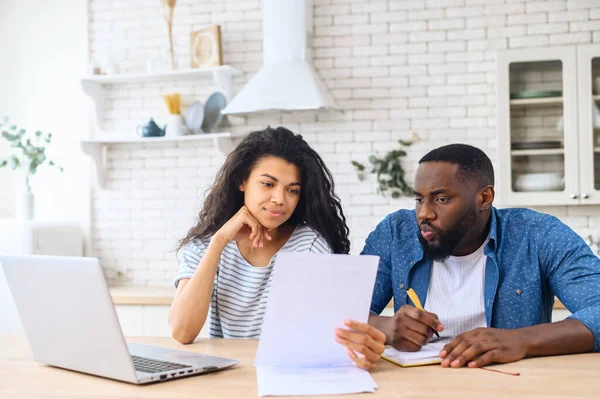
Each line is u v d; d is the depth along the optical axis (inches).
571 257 74.7
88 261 54.6
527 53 151.9
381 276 85.5
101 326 55.5
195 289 73.9
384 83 167.5
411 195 165.6
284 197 78.0
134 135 179.3
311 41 167.2
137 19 179.8
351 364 61.7
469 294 78.7
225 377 57.8
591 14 158.7
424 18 165.9
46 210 181.8
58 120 182.4
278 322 58.9
